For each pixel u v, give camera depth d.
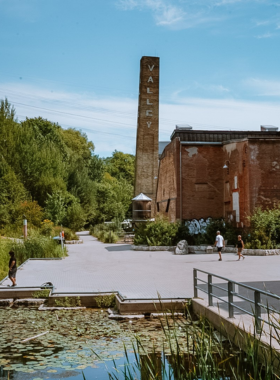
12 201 43.34
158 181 40.28
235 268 18.89
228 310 9.39
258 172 27.72
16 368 7.19
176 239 30.59
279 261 21.30
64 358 7.72
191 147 31.88
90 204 61.78
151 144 46.03
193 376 5.12
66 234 39.88
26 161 49.75
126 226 54.34
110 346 8.45
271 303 10.71
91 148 86.69
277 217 26.09
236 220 29.28
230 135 33.31
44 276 17.36
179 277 16.44
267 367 5.21
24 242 25.86
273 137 27.77
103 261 23.34
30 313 11.94
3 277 17.08
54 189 50.09
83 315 11.60
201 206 31.67
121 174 104.50
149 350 8.09
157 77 46.47
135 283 15.05
